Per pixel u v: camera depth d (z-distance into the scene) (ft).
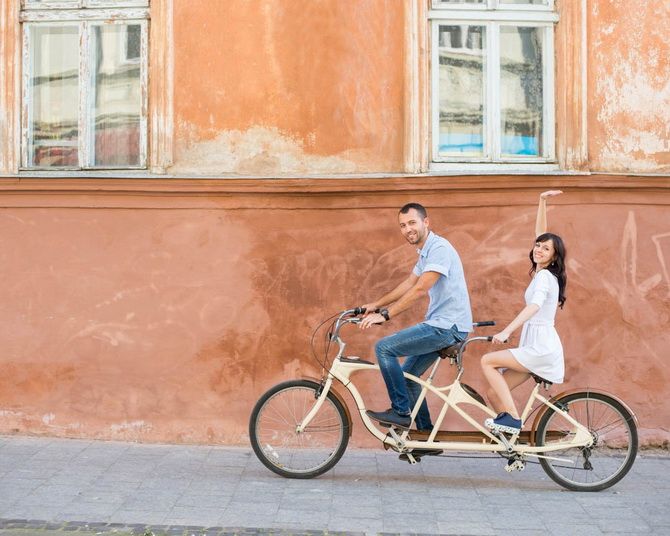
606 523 16.48
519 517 16.76
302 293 22.33
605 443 18.71
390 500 17.70
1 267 22.62
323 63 22.47
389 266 22.22
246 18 22.57
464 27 23.15
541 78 23.21
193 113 22.67
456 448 18.44
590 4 22.57
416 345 18.43
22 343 22.57
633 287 22.25
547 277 18.22
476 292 22.24
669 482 19.42
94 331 22.48
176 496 17.72
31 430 22.50
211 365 22.34
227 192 22.25
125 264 22.43
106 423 22.40
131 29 23.29
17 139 23.13
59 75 23.59
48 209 22.54
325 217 22.27
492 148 23.08
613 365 22.25
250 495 17.87
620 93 22.57
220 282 22.35
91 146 23.41
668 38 22.56
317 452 19.39
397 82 22.48
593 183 22.02
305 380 19.16
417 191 22.16
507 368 18.78
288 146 22.54
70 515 16.42
